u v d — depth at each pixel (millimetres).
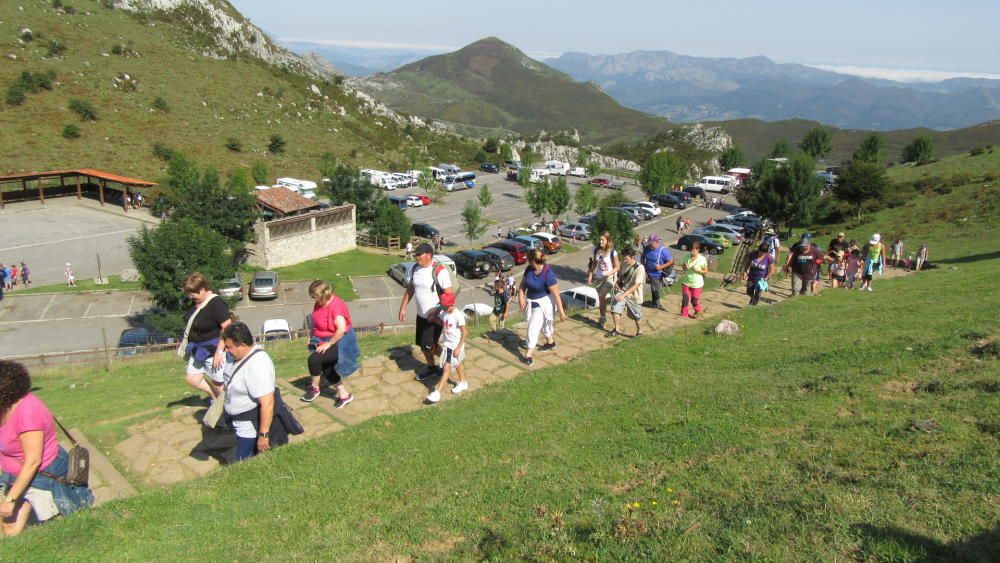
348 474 6297
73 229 44531
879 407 6484
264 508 5633
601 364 9719
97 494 6477
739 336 11172
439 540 4754
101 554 4824
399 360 10148
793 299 14445
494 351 10734
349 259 42000
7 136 57312
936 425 5695
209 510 5645
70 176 53469
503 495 5441
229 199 37156
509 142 122688
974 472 4656
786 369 8727
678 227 54125
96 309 30156
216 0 118875
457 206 65938
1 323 27875
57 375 15820
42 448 4902
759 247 14180
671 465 5746
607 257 11867
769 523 4293
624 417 7418
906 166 70562
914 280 16969
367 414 8203
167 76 81125
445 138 113938
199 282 7219
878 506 4340
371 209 47562
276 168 68438
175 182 49375
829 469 5121
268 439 6602
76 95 67812
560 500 5145
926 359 7934
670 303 14594
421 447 6910
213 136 70750
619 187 82750
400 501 5629
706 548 4059
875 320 11367
